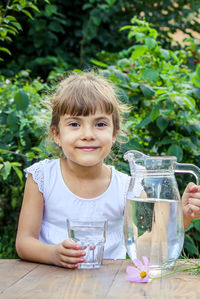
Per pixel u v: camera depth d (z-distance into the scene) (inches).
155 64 89.0
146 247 38.0
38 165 59.2
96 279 37.1
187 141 83.4
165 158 39.3
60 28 141.4
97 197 58.0
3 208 99.0
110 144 51.1
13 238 95.9
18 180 90.8
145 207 38.2
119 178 61.1
